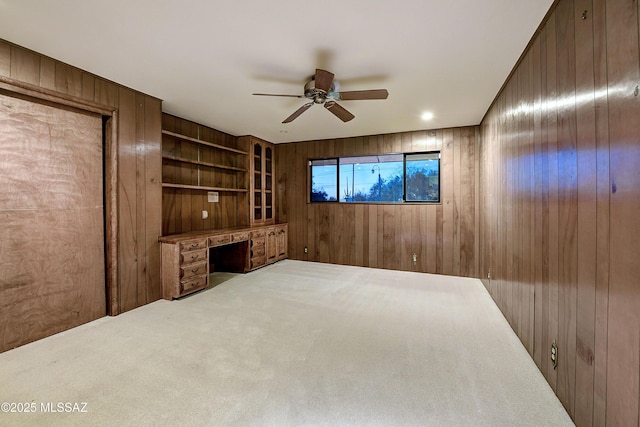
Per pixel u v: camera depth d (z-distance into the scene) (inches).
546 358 72.0
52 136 97.4
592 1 51.7
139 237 123.3
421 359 82.5
